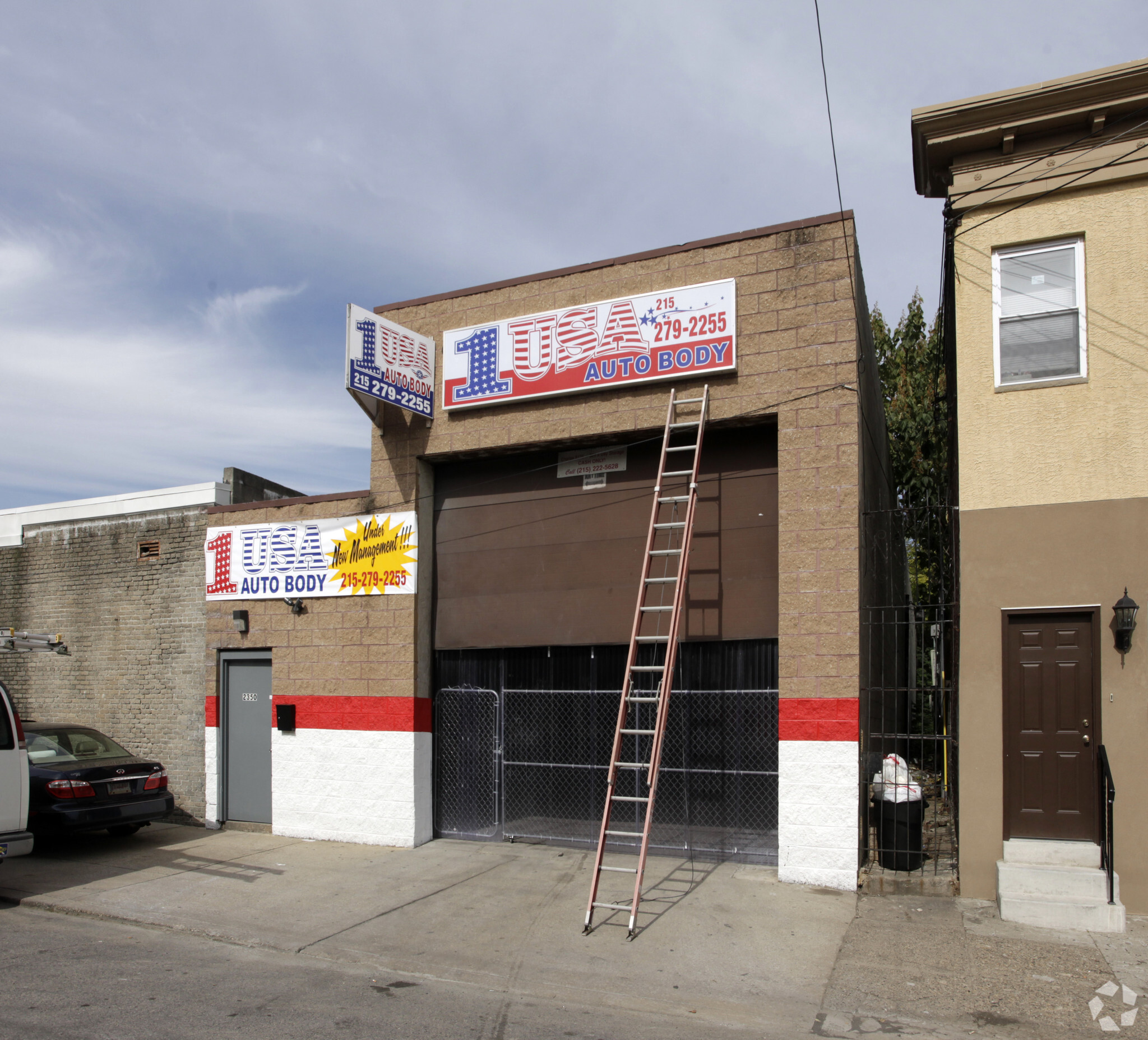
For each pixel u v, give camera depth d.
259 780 11.70
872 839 8.96
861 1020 5.68
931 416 18.42
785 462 9.02
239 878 9.13
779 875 8.55
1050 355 8.38
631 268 10.01
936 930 7.21
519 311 10.58
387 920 7.70
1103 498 8.00
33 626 13.95
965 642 8.27
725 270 9.52
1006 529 8.26
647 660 9.80
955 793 8.62
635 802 9.44
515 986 6.29
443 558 11.09
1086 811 7.82
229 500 13.09
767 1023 5.67
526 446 10.48
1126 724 7.70
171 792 11.88
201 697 12.34
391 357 10.30
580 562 10.32
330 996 6.07
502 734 10.59
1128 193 8.22
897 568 14.97
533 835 10.31
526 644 10.47
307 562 11.51
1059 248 8.46
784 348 9.16
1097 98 8.20
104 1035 5.28
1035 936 7.05
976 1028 5.55
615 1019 5.74
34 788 9.95
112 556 13.38
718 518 9.62
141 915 7.93
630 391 9.88
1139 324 8.06
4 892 8.70
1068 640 8.02
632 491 10.16
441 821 10.84
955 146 8.74
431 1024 5.58
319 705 11.20
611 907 7.46
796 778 8.55
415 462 10.95
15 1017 5.56
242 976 6.47
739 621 9.38
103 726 13.09
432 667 11.03
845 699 8.48
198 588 12.53
